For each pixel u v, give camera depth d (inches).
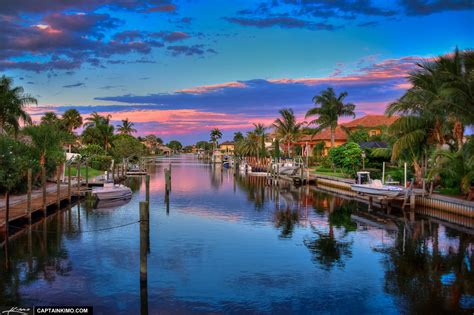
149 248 784.9
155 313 499.2
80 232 924.0
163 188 2003.0
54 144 1694.1
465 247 804.0
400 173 1649.9
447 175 1293.1
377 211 1254.3
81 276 622.8
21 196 1299.2
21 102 1697.8
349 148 1988.2
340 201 1493.6
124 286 583.5
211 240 853.2
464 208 1040.2
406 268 669.3
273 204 1416.1
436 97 1275.8
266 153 3772.1
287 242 839.7
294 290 571.5
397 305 524.4
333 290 573.0
